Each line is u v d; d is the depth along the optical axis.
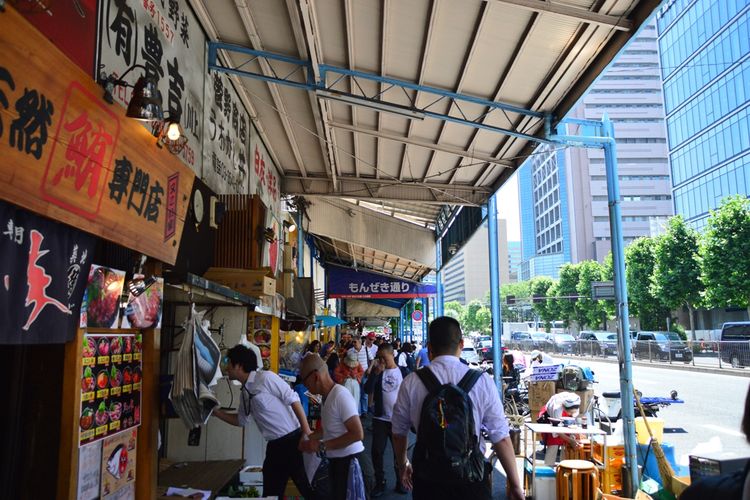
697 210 54.38
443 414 2.96
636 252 42.00
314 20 5.97
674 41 58.31
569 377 10.00
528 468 6.62
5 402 2.98
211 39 6.62
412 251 17.16
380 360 7.23
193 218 5.46
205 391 3.92
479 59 6.80
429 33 6.23
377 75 7.49
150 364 3.80
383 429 6.89
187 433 5.87
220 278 5.83
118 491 3.44
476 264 144.38
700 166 53.72
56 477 2.95
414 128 9.20
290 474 4.71
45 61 2.42
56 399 2.99
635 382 19.22
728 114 49.19
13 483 2.95
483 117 8.38
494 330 12.09
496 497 6.65
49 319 2.68
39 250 2.57
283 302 8.82
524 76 7.09
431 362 3.30
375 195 12.28
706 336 43.50
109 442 3.35
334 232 14.78
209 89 6.66
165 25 5.18
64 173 2.65
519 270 139.88
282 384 4.79
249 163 8.86
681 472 6.44
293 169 12.04
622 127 95.38
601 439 6.88
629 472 6.35
